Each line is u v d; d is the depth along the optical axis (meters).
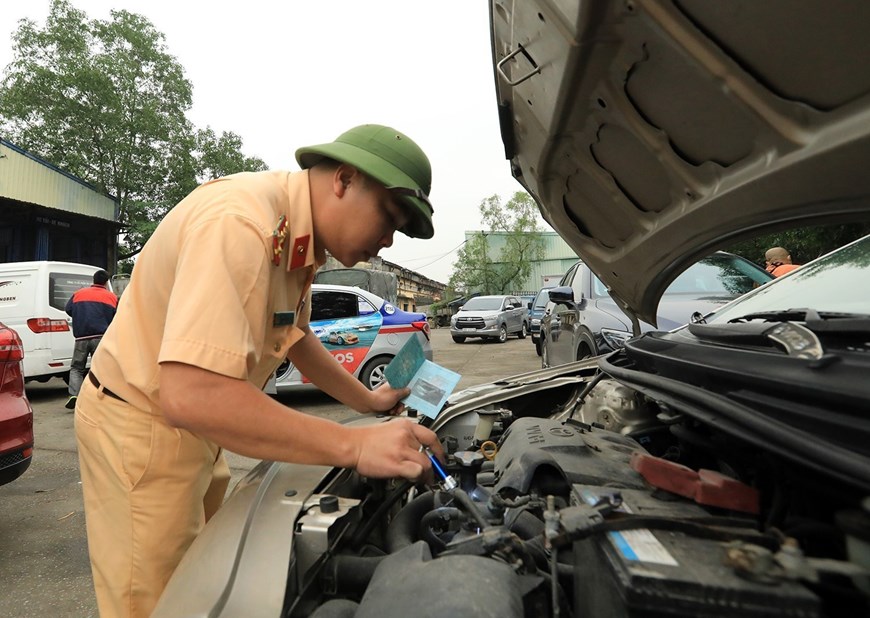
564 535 0.78
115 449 1.17
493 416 1.74
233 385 0.89
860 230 4.38
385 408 1.55
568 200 1.60
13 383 2.58
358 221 1.14
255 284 0.98
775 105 0.83
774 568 0.61
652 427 1.58
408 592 0.73
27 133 18.47
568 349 5.08
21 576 2.35
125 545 1.17
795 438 0.73
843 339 0.90
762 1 0.70
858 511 0.71
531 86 1.19
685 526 0.73
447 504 1.14
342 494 1.19
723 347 1.13
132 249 19.09
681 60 0.87
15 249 13.79
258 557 0.92
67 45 18.33
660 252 1.46
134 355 1.16
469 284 36.69
